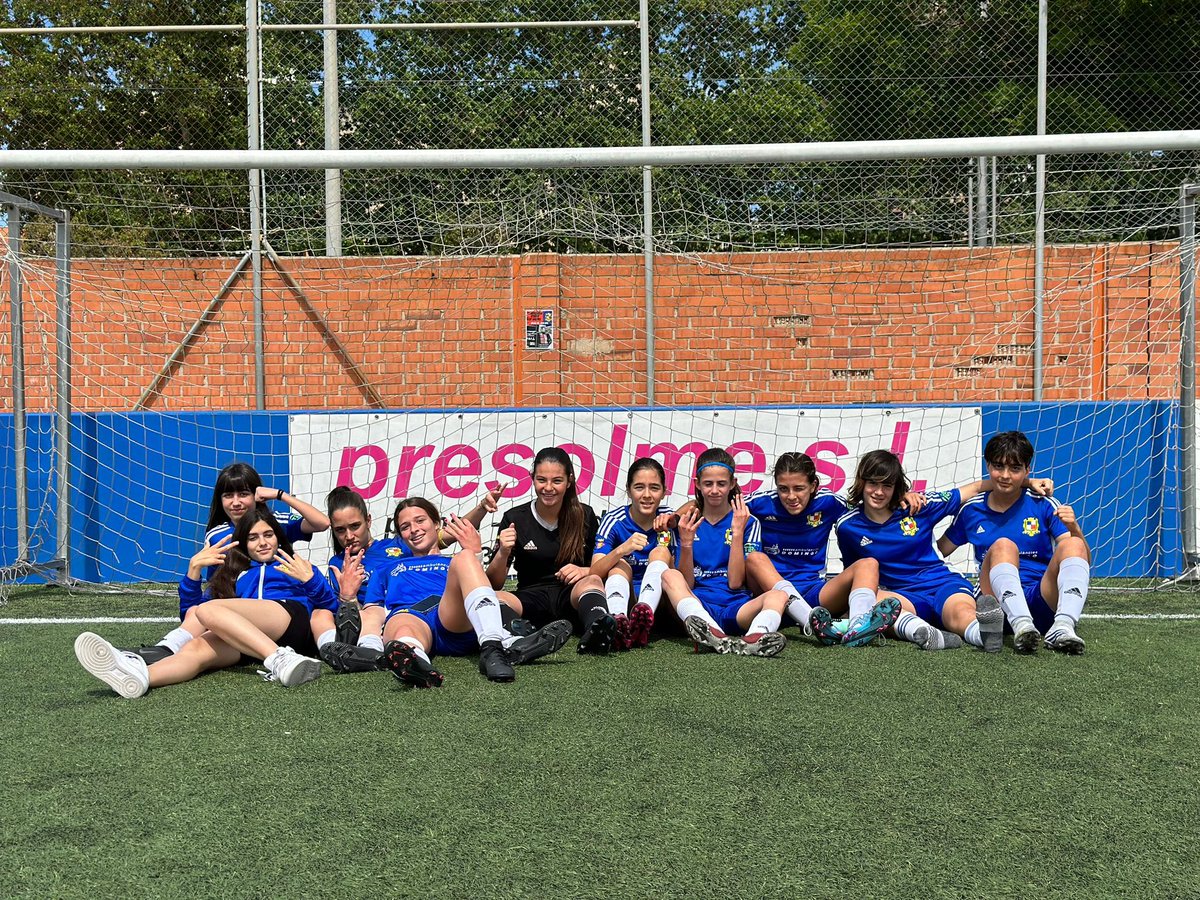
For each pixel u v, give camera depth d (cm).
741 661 373
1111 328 682
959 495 436
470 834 213
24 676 363
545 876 194
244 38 749
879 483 423
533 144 693
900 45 667
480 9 682
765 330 698
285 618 373
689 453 590
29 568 586
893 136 674
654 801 231
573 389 708
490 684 341
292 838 212
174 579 604
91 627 469
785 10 671
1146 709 304
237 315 718
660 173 687
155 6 764
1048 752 264
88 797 237
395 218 707
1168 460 573
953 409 584
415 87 695
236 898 186
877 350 694
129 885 192
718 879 192
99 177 749
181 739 282
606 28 677
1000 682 338
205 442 600
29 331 710
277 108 702
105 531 604
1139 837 210
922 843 208
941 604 416
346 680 349
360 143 701
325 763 259
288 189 700
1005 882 191
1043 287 669
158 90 745
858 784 241
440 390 713
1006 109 664
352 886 191
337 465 597
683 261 698
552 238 713
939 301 688
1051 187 682
